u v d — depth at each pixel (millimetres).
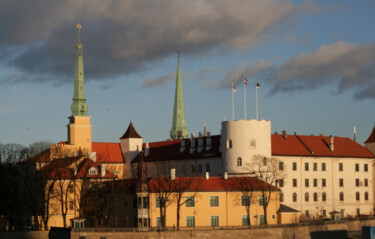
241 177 198750
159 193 177500
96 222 196125
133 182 191250
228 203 190125
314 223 179750
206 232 165375
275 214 198875
